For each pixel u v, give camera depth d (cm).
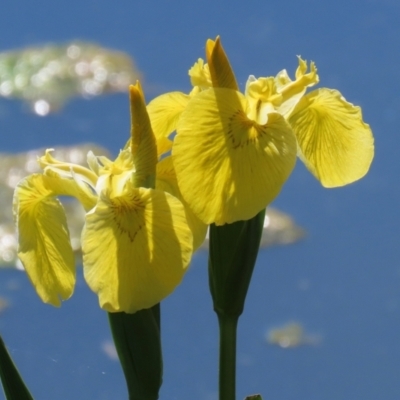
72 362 227
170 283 103
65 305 257
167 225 103
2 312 255
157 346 107
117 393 214
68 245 107
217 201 103
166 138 109
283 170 103
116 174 105
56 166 107
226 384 108
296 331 254
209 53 105
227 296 107
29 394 107
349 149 109
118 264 103
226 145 103
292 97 108
